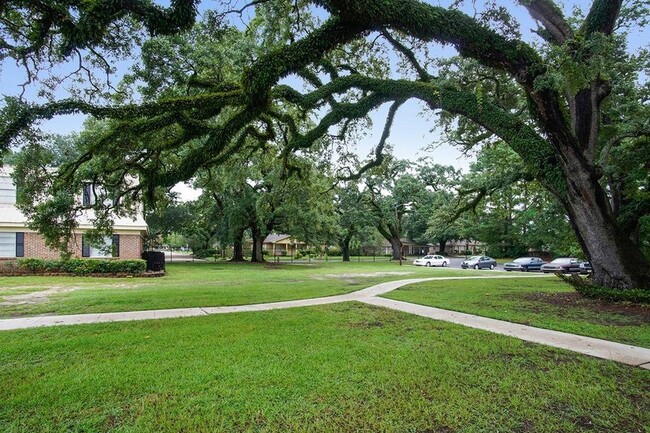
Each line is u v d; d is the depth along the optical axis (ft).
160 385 14.29
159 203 40.45
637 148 36.76
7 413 12.10
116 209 34.60
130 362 16.96
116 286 51.16
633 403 12.86
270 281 60.23
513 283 55.31
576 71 22.21
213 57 34.30
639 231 50.16
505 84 41.75
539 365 16.76
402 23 24.97
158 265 78.43
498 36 26.63
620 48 34.14
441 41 26.68
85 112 25.99
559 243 67.26
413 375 15.33
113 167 31.99
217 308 32.04
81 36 20.95
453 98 33.88
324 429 11.05
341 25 25.32
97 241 36.14
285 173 47.83
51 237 31.81
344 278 66.28
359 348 19.15
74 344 19.94
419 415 11.98
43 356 18.07
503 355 18.21
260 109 27.63
